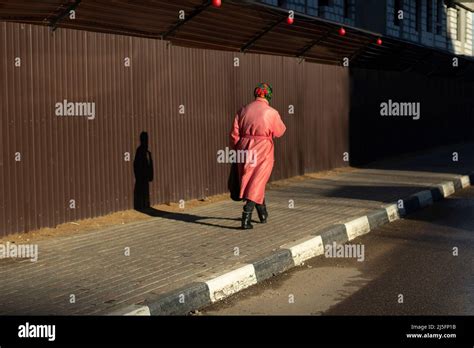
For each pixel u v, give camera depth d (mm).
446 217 11562
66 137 9172
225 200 11992
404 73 21016
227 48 12977
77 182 9383
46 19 8922
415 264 8078
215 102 12281
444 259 8328
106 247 8109
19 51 8469
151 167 10789
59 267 7145
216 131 12352
